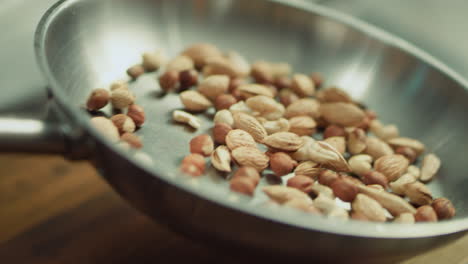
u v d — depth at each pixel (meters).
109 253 0.40
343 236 0.33
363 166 0.43
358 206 0.39
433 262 0.41
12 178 0.43
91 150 0.34
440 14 0.67
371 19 0.65
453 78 0.46
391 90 0.48
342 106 0.46
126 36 0.46
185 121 0.44
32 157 0.45
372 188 0.41
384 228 0.33
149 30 0.47
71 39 0.42
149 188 0.34
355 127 0.46
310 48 0.51
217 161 0.40
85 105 0.42
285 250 0.34
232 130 0.43
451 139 0.45
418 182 0.42
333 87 0.48
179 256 0.40
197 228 0.34
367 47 0.49
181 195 0.33
